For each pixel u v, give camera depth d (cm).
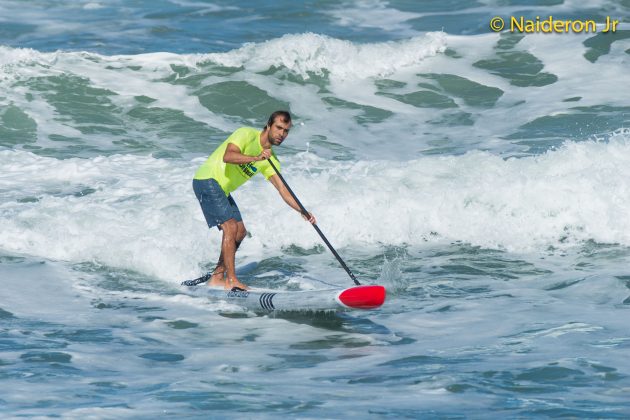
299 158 4394
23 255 3169
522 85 5716
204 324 2527
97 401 1833
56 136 4847
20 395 1872
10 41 6531
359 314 2594
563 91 5553
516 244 3297
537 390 1889
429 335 2378
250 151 2741
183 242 3269
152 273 3044
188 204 3609
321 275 3047
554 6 7219
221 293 2778
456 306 2636
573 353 2147
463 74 5906
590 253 3172
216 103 5425
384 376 2020
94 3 7675
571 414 1736
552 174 3650
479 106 5438
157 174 4131
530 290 2781
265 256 3266
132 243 3161
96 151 4641
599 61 5984
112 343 2330
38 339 2342
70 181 4019
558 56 6100
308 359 2195
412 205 3488
